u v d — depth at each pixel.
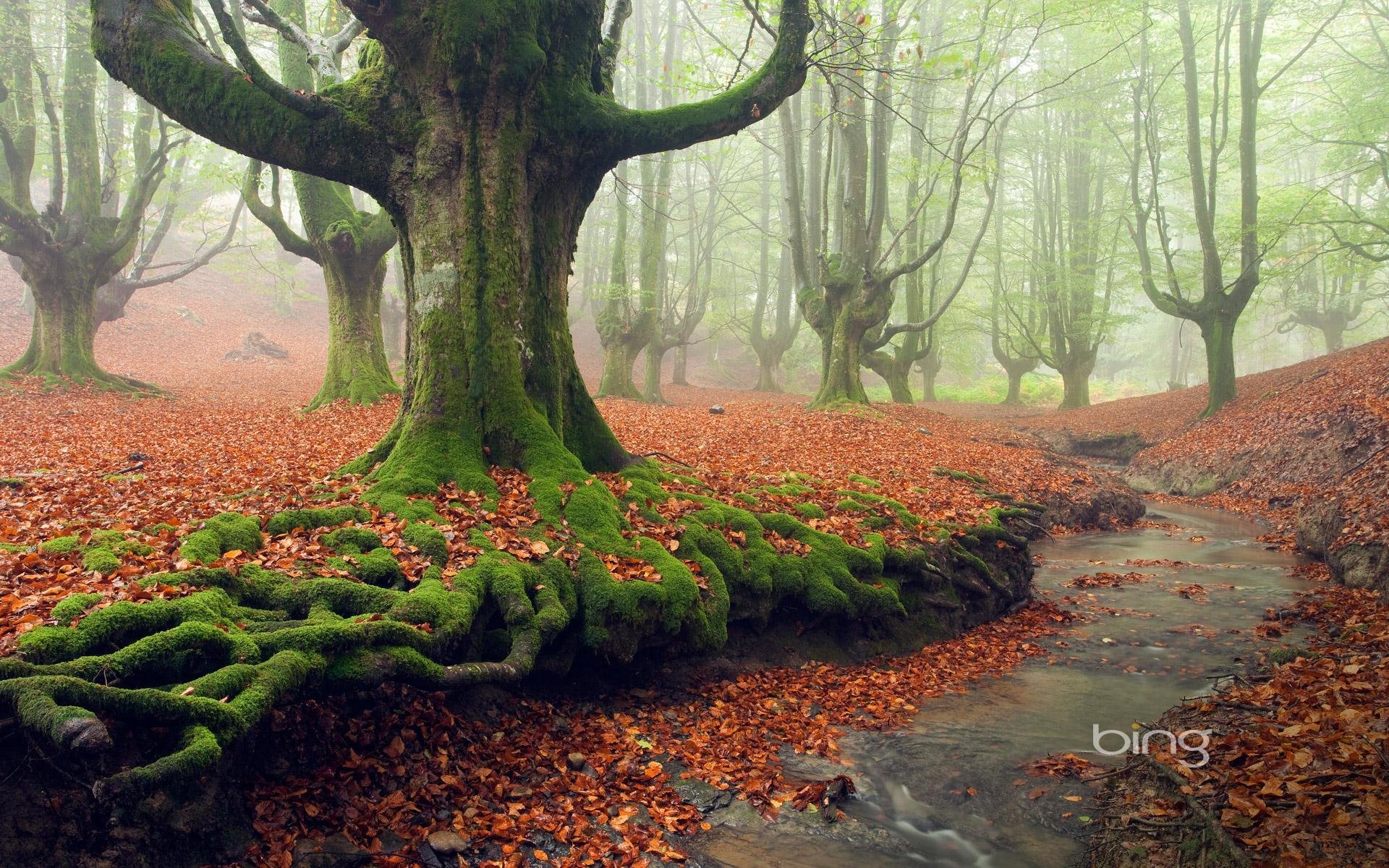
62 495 8.07
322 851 4.23
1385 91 25.25
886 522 9.69
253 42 20.28
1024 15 22.66
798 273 24.94
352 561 6.01
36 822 3.64
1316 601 9.33
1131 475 22.78
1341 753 4.38
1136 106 26.66
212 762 3.88
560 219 8.84
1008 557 10.49
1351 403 16.89
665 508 8.29
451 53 7.58
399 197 8.22
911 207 24.78
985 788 5.46
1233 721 5.68
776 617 7.99
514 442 8.02
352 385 18.80
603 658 6.60
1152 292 26.09
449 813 4.74
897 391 31.30
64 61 26.41
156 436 14.29
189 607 4.73
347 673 4.80
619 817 4.89
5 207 19.25
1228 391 24.47
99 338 32.66
